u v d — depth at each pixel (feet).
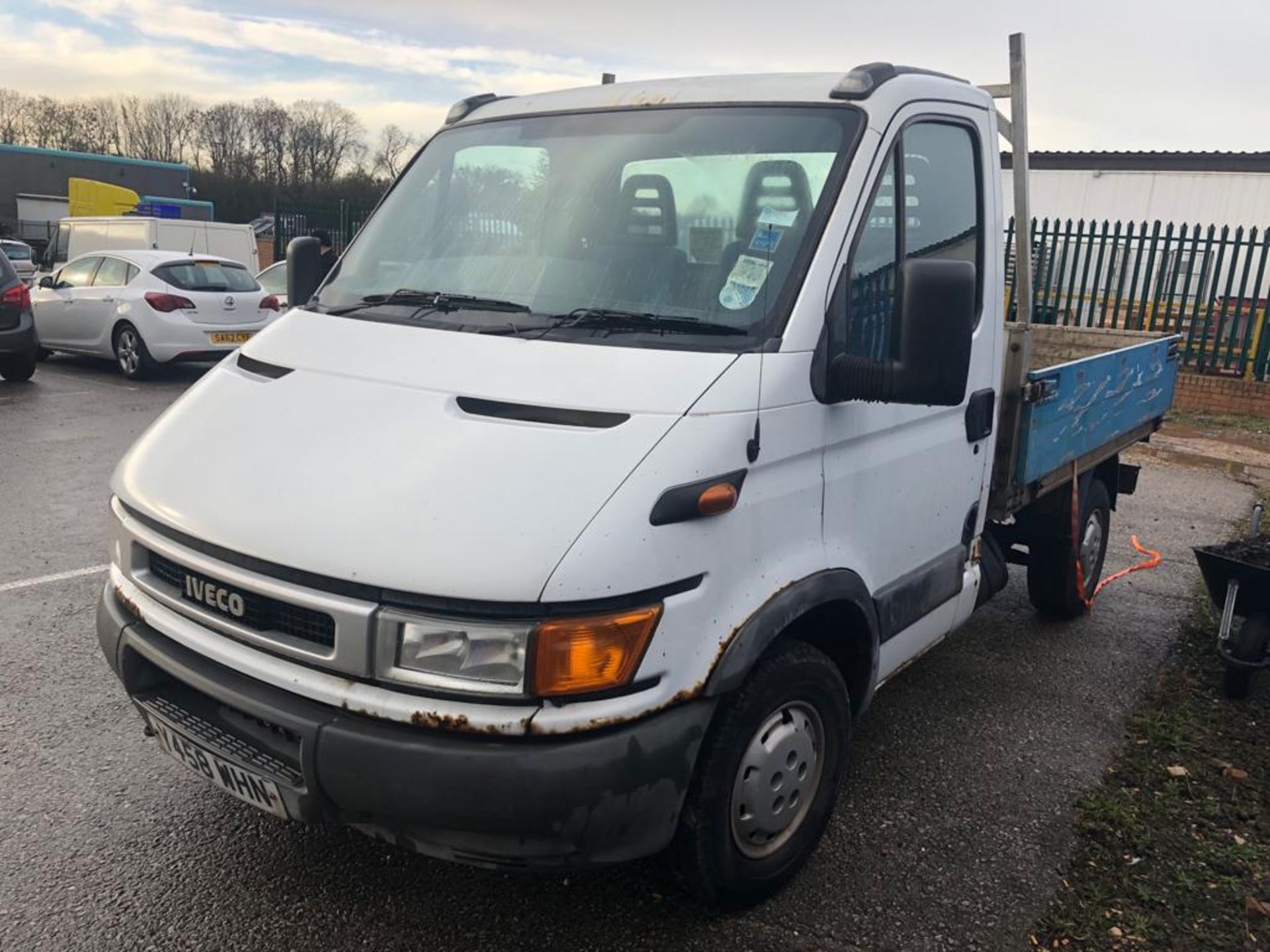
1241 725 14.90
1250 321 44.57
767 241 9.91
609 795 7.91
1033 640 18.07
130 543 9.57
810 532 9.84
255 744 8.77
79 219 65.41
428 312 10.53
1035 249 50.78
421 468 8.30
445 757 7.65
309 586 8.09
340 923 9.83
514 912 10.05
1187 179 67.46
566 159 11.53
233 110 223.30
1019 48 13.87
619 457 8.17
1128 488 19.61
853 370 9.47
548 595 7.59
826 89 10.93
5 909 9.86
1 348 38.63
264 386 9.95
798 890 10.62
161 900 10.05
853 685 11.11
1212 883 11.05
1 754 12.60
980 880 10.95
